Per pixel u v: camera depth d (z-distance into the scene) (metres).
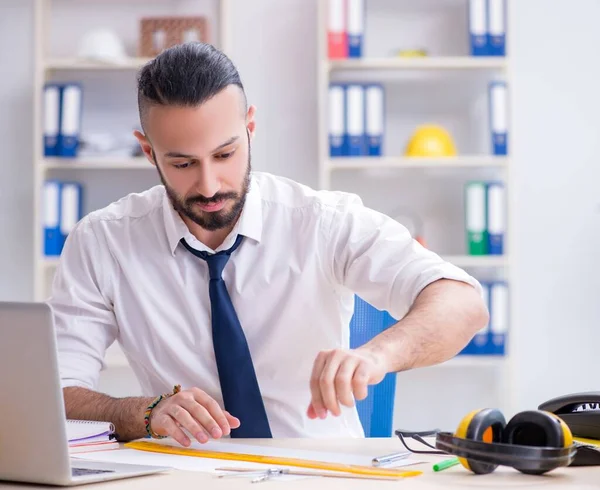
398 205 3.93
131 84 3.95
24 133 3.96
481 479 1.12
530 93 3.93
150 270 1.87
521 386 3.91
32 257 3.96
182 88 1.55
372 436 1.95
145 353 1.88
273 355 1.86
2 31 3.95
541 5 3.94
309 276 1.85
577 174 3.92
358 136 3.68
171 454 1.34
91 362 1.85
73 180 3.94
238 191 1.65
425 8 3.92
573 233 3.92
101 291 1.88
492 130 3.68
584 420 1.39
